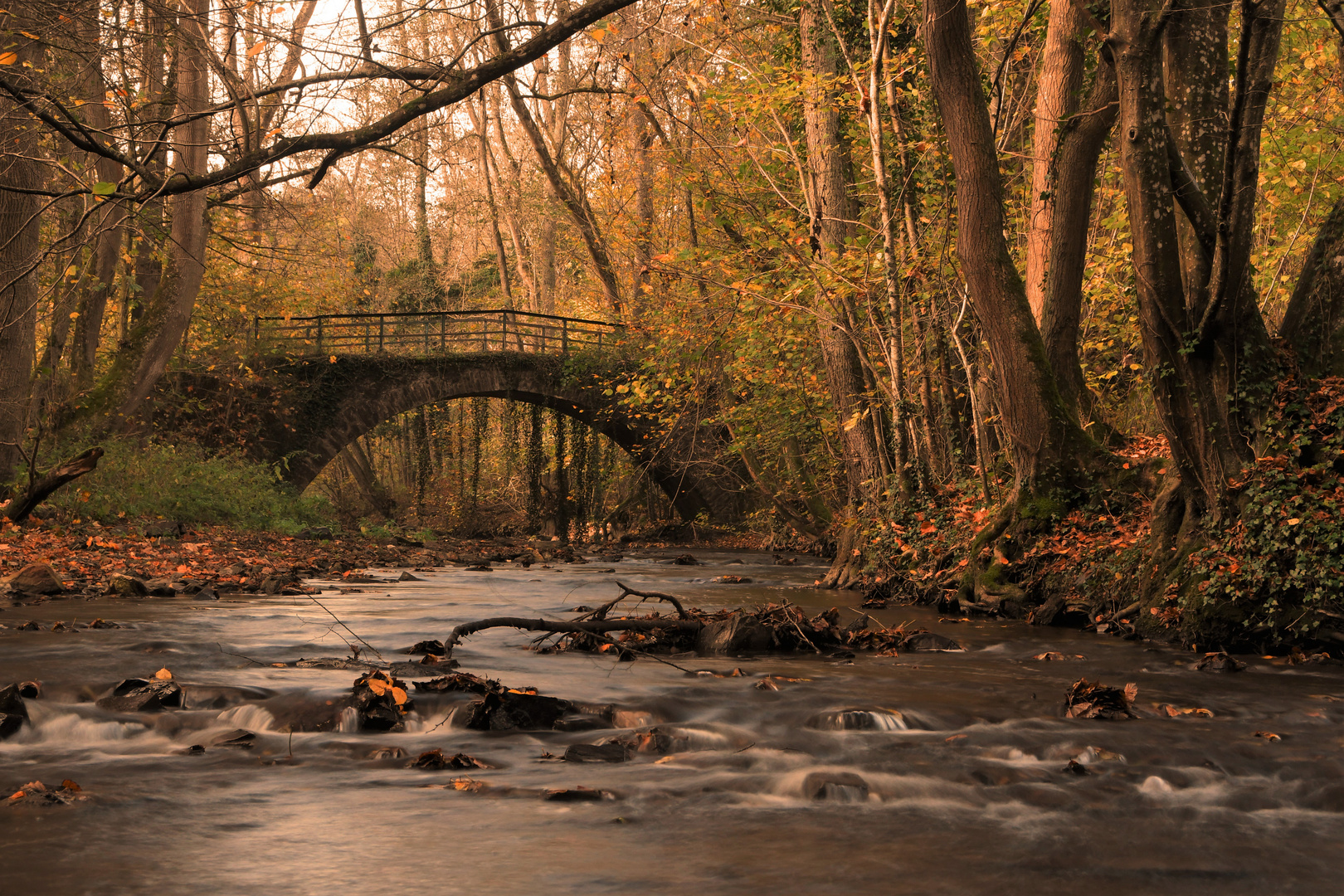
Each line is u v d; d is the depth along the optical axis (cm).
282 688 619
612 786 449
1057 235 1291
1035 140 1393
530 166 4200
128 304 2439
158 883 324
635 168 2577
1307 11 1412
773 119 1555
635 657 809
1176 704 643
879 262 1345
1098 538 1105
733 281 1598
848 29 1645
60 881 323
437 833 380
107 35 1193
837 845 376
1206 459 940
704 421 2253
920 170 1503
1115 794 448
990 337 1194
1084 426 1276
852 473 1542
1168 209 913
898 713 584
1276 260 1521
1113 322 1575
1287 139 1464
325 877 332
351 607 1138
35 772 460
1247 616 884
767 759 495
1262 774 484
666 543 3091
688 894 323
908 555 1351
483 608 1164
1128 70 898
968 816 416
